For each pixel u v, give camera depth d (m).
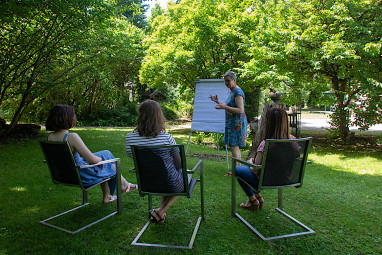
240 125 4.41
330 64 8.23
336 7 7.24
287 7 8.32
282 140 2.38
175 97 24.42
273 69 8.29
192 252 2.30
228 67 11.13
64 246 2.36
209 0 10.60
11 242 2.41
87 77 10.34
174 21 12.23
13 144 7.62
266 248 2.39
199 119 6.04
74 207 3.23
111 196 3.37
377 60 7.30
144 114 2.55
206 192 3.83
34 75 7.77
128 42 9.27
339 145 9.18
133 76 19.80
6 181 4.16
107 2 7.47
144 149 2.32
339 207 3.35
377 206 3.39
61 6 6.48
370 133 12.29
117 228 2.71
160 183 2.43
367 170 5.48
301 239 2.55
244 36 9.20
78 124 17.28
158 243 2.45
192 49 11.13
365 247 2.43
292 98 9.47
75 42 7.90
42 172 4.73
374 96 7.30
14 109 12.43
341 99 9.50
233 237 2.57
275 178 2.55
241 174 2.88
